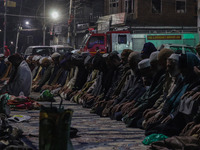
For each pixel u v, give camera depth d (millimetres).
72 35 40719
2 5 55375
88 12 38750
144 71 5520
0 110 5609
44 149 2652
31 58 13438
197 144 3646
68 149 2754
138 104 5547
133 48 23219
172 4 31625
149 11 31156
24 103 7215
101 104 6727
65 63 9586
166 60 4918
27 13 53500
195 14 32188
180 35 23125
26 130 4840
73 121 5871
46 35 50219
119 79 6781
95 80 8430
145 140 4105
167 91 4945
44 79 11133
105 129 5109
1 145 3537
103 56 7895
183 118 4402
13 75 8398
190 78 4395
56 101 8844
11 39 55406
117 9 33625
